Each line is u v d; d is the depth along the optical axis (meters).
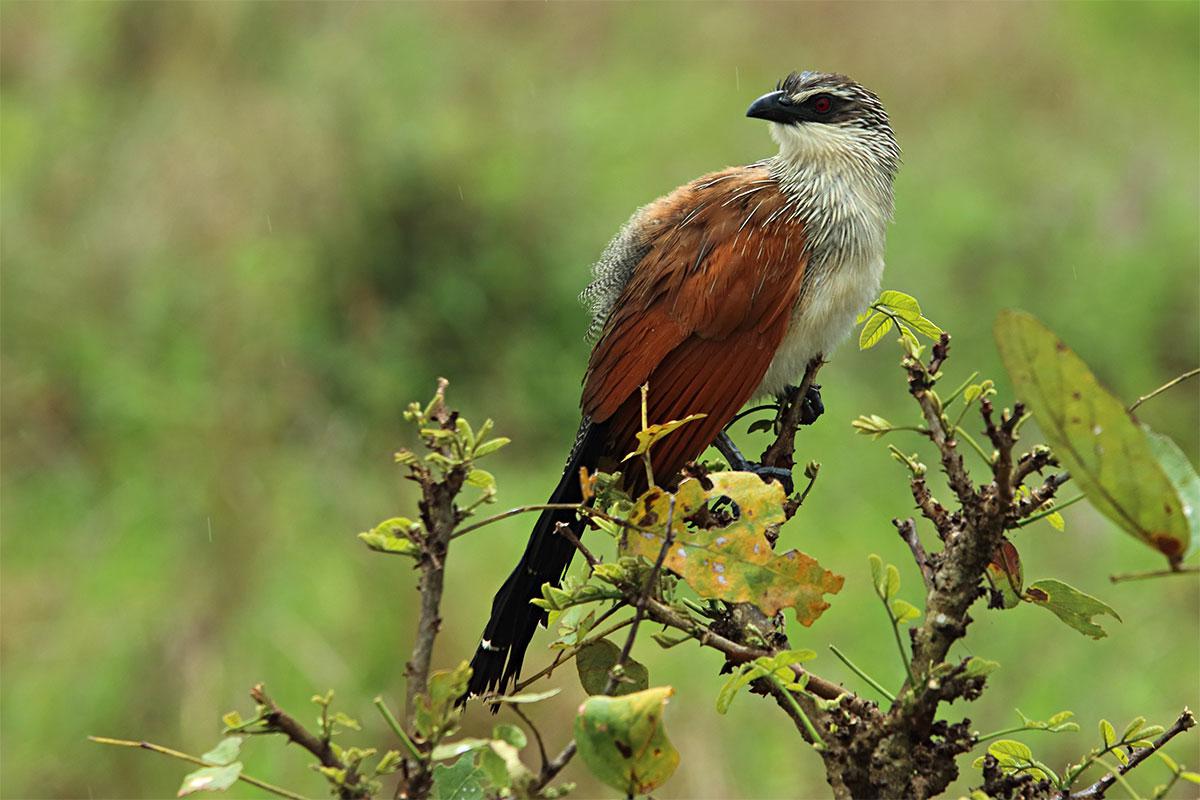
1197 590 9.67
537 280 12.68
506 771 2.70
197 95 13.95
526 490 11.38
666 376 6.06
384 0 15.48
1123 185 14.94
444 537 2.88
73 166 13.41
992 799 3.38
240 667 9.22
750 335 6.10
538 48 17.11
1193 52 18.52
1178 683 9.02
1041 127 16.61
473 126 13.87
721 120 15.96
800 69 17.38
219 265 12.39
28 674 9.40
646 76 17.03
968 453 11.02
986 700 8.97
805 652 2.95
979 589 3.12
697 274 6.12
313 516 10.40
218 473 10.71
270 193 12.77
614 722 2.70
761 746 8.70
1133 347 12.72
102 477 11.16
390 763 2.76
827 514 10.75
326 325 12.21
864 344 4.29
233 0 14.93
